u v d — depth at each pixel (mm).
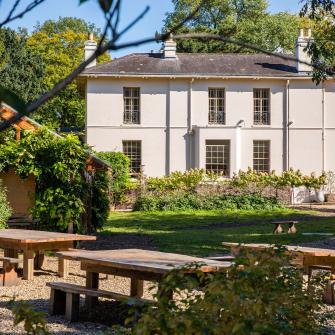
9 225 16656
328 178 35562
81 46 53969
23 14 1565
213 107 35562
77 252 8922
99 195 17891
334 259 9602
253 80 35531
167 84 35219
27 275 11602
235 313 3572
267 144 35812
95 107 34844
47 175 15445
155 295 4031
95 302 9047
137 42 1512
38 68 40594
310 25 49906
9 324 7691
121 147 35000
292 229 21062
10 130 16047
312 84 35719
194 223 24906
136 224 24312
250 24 47344
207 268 7148
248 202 32094
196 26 46219
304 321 4664
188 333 3385
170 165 35094
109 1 1427
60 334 7391
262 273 4117
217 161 35188
